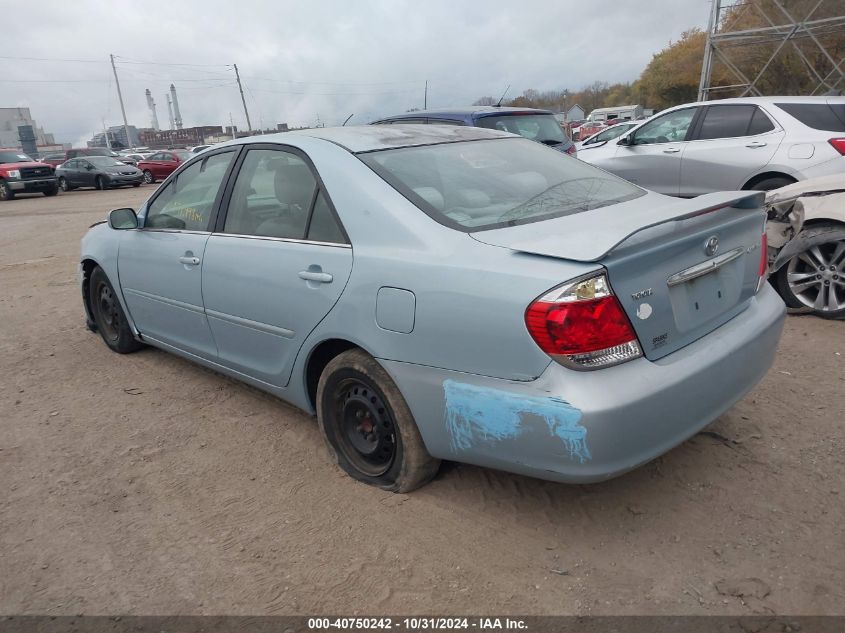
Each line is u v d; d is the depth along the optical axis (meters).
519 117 8.82
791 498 2.90
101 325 5.38
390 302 2.78
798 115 7.33
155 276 4.35
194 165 4.20
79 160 26.02
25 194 24.06
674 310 2.60
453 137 3.66
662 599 2.39
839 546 2.60
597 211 2.99
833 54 18.12
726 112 7.90
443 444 2.77
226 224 3.79
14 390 4.69
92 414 4.21
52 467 3.58
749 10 18.64
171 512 3.12
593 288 2.32
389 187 3.01
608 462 2.38
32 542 2.95
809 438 3.37
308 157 3.34
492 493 3.06
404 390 2.81
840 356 4.35
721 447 3.33
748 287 3.03
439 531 2.84
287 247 3.30
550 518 2.87
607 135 12.59
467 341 2.53
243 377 3.89
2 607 2.56
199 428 3.95
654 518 2.83
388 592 2.52
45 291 7.72
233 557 2.77
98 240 5.07
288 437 3.77
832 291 4.99
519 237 2.65
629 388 2.36
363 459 3.23
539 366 2.37
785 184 7.32
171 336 4.45
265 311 3.44
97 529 3.01
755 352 2.89
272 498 3.18
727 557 2.58
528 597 2.45
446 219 2.83
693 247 2.65
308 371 3.36
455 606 2.43
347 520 2.96
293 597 2.53
